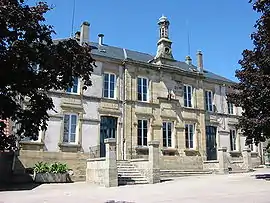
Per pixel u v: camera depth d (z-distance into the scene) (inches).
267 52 685.9
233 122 1224.8
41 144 821.9
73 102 894.4
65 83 262.5
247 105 730.8
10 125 563.2
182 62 1305.4
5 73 218.2
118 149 937.5
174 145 1039.6
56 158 836.6
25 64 225.0
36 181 741.3
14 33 221.8
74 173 848.3
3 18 213.3
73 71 266.8
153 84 1045.8
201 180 762.8
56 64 245.3
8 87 230.1
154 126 1010.1
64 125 871.7
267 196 485.7
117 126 951.0
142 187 648.4
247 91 721.0
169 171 928.9
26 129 245.0
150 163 748.0
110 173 681.6
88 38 1007.0
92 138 900.0
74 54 266.8
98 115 924.0
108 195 529.0
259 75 691.4
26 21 226.2
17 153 784.3
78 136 880.9
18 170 777.6
